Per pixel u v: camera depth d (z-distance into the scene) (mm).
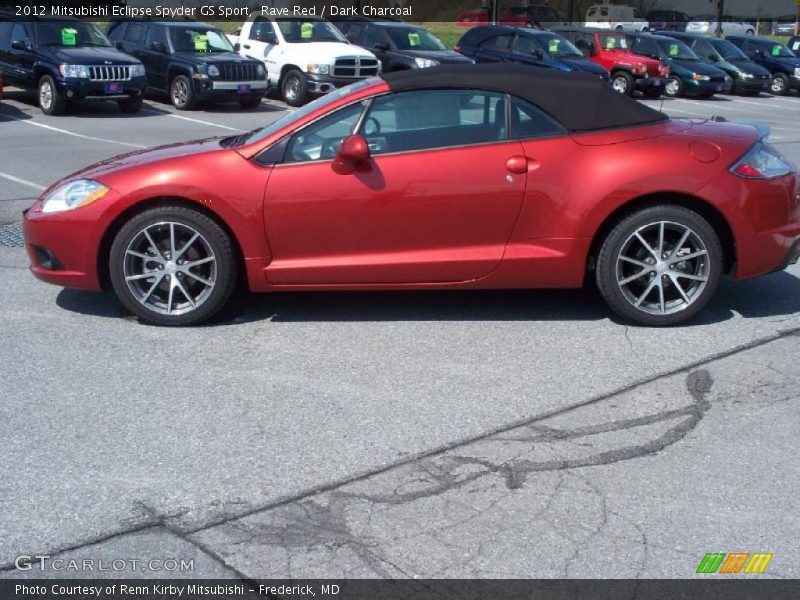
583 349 5527
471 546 3543
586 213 5605
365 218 5660
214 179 5617
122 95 17203
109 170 5871
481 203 5633
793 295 6609
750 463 4176
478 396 4871
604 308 6273
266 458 4211
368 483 3998
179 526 3676
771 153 5867
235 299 6488
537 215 5660
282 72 20109
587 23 40844
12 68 17203
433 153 5645
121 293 5828
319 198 5629
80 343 5625
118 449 4289
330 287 5805
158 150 6258
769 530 3654
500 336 5754
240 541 3576
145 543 3564
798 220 5875
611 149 5645
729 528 3668
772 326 5938
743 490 3949
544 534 3623
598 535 3617
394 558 3469
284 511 3783
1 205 9438
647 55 26141
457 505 3826
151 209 5711
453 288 5809
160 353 5473
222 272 5781
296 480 4023
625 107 5848
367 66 19891
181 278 5840
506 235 5707
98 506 3812
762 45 30203
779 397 4859
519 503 3842
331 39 20688
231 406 4746
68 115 17156
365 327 5926
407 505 3824
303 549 3523
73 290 6711
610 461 4191
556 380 5078
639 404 4777
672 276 5750
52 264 5973
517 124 5695
